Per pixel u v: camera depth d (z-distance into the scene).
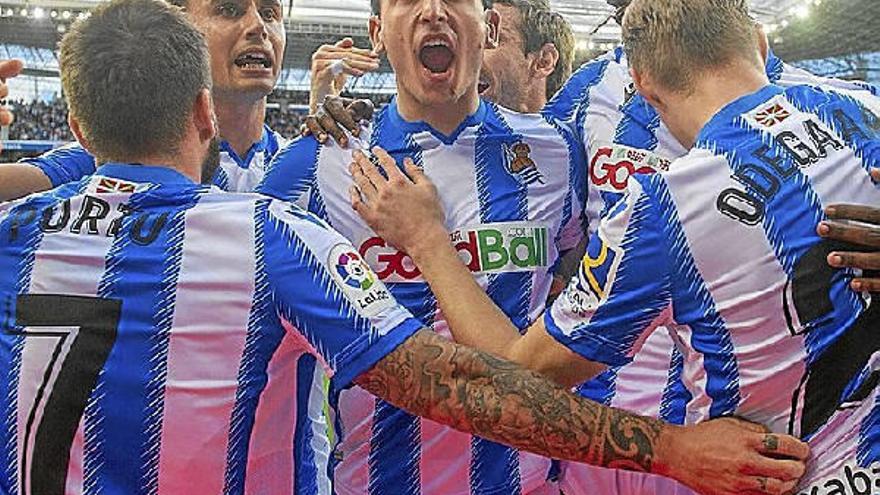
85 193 1.33
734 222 1.29
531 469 1.88
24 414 1.25
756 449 1.28
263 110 2.54
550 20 2.68
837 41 16.25
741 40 1.45
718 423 1.33
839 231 1.27
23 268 1.29
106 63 1.33
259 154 2.54
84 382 1.24
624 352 1.38
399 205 1.74
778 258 1.28
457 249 1.85
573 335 1.38
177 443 1.25
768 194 1.30
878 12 14.90
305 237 1.30
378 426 1.82
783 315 1.28
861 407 1.29
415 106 1.91
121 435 1.24
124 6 1.39
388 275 1.82
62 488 1.24
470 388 1.27
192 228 1.29
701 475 1.31
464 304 1.62
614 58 2.21
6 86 1.59
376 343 1.26
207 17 2.29
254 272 1.28
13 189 2.02
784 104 1.40
